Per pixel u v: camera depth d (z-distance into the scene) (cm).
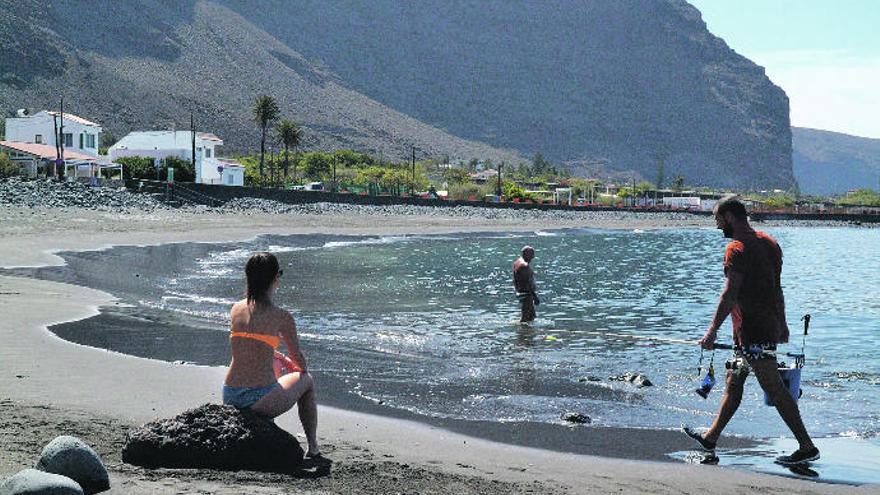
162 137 10575
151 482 687
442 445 941
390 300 2645
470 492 745
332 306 2442
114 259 3694
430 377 1373
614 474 855
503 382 1345
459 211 10881
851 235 11900
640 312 2539
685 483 834
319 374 1377
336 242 6034
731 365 952
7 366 1261
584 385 1330
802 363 948
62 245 4203
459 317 2244
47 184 6625
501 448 943
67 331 1703
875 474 886
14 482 575
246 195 8631
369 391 1250
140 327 1797
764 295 934
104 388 1131
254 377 793
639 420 1103
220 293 2575
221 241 5334
